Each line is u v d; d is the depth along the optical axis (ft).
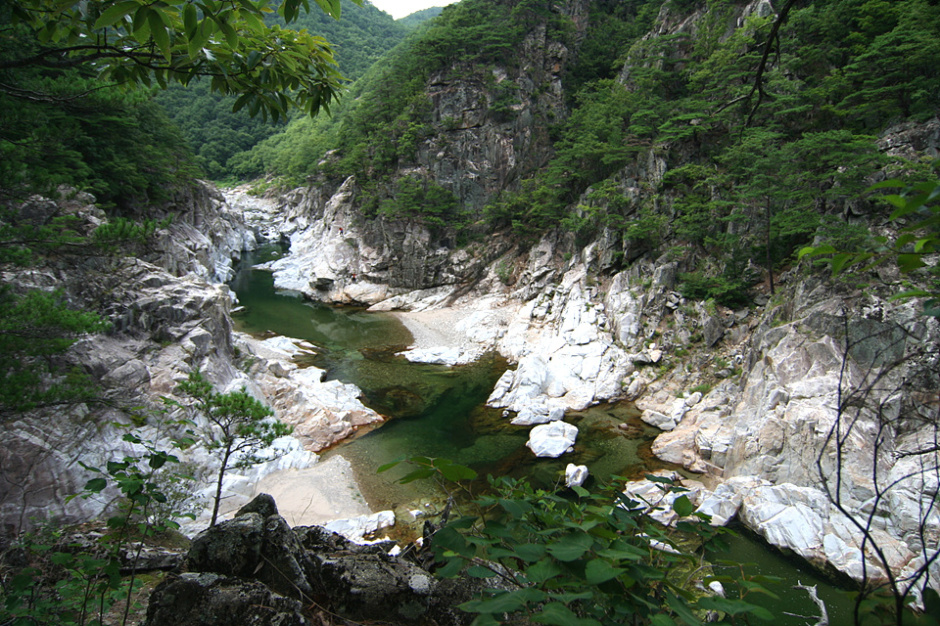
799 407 67.72
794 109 105.09
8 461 48.70
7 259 29.94
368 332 147.33
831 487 60.03
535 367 105.81
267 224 303.27
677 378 100.12
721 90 121.19
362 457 79.56
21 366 30.86
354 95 387.96
